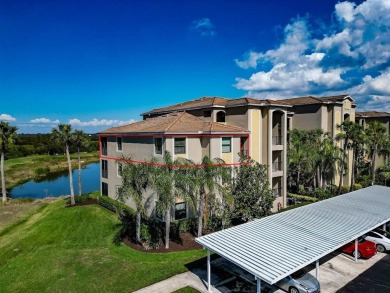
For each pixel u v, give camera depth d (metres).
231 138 27.34
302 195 36.75
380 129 39.72
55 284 16.25
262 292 14.82
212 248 14.68
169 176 20.00
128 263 18.23
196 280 16.08
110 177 33.75
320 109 38.38
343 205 23.20
